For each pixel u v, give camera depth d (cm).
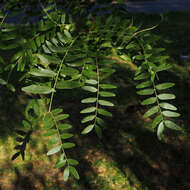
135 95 589
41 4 103
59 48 90
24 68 96
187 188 380
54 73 85
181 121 508
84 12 113
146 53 93
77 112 525
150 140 474
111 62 89
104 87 86
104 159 440
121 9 112
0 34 93
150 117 532
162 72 647
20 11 102
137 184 396
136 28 96
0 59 90
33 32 94
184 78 647
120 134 489
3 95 534
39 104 91
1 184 395
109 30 98
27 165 428
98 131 84
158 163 430
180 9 1510
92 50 95
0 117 502
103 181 401
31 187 392
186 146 457
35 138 469
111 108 550
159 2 1758
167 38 830
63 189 388
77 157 441
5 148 452
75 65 88
